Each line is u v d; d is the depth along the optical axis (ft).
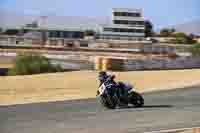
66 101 171.53
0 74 325.21
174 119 113.70
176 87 226.99
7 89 228.43
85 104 158.10
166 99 170.71
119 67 346.95
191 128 96.43
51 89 228.43
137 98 145.18
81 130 98.99
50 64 337.93
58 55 531.50
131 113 127.65
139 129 98.48
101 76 143.64
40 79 271.49
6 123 110.93
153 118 116.06
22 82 257.34
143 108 140.15
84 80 266.98
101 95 142.00
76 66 364.99
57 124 108.78
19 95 205.05
